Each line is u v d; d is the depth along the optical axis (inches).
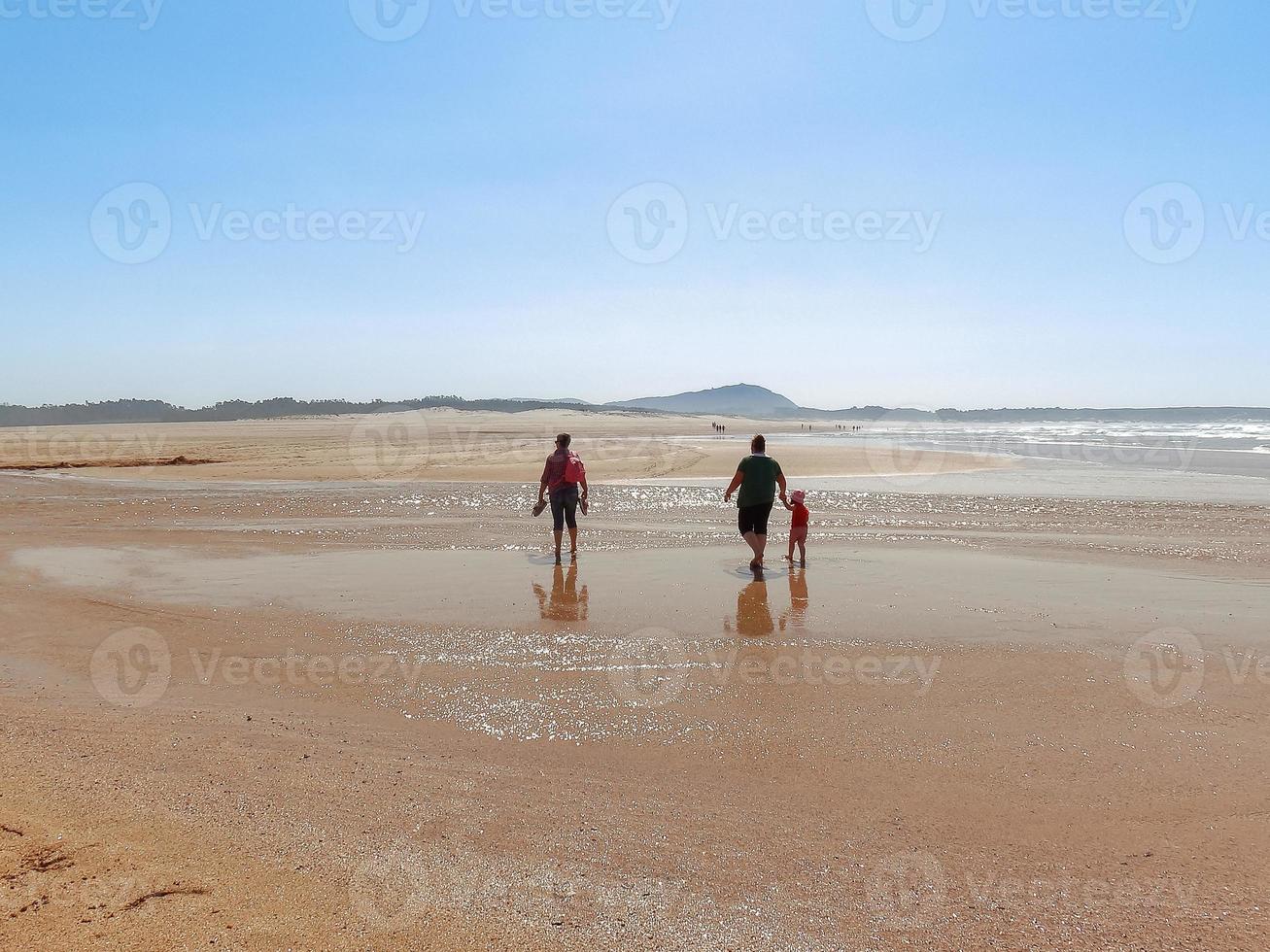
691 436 2908.5
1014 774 172.2
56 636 282.8
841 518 636.1
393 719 203.8
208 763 172.4
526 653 262.8
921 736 193.0
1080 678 235.9
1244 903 124.0
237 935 110.0
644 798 160.6
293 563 432.5
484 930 114.4
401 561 443.2
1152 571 409.7
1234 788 165.2
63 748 177.3
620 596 349.4
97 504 728.3
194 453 1576.0
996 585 373.7
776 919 119.6
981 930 117.6
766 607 327.9
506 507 710.5
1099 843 143.4
